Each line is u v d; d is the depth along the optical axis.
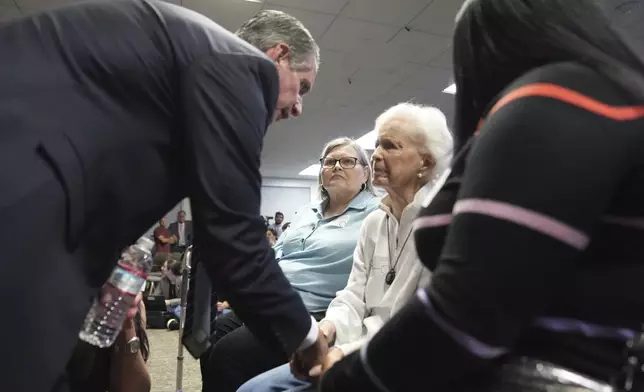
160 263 6.25
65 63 0.69
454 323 0.40
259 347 1.46
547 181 0.38
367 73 5.09
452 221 0.44
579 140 0.39
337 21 3.95
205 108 0.74
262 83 0.83
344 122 6.92
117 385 1.00
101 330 0.82
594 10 0.47
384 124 1.27
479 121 0.54
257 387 1.17
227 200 0.75
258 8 3.75
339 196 1.71
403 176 1.21
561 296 0.43
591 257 0.43
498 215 0.39
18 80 0.66
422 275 1.06
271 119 0.89
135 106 0.72
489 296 0.39
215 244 0.75
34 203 0.62
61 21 0.72
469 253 0.40
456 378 0.43
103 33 0.71
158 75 0.73
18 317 0.61
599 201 0.39
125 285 0.83
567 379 0.41
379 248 1.25
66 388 0.74
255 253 0.76
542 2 0.48
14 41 0.69
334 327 1.18
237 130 0.76
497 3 0.51
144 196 0.74
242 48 0.82
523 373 0.43
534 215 0.38
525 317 0.39
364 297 1.25
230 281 0.75
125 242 0.76
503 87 0.51
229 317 1.78
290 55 0.99
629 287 0.41
